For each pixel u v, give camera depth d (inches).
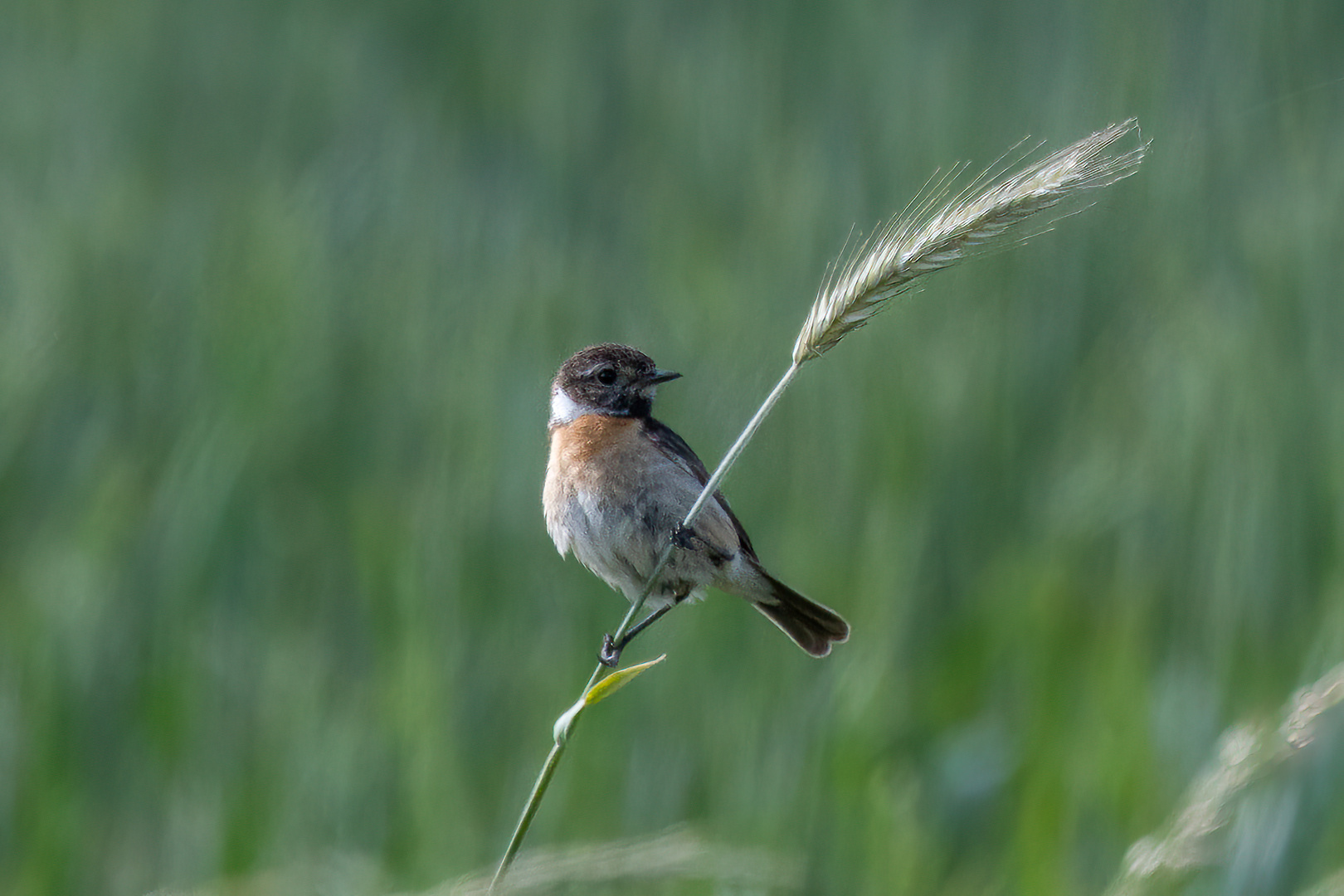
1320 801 271.0
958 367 476.7
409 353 500.4
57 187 579.5
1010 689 440.8
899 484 461.4
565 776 429.4
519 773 428.5
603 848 247.0
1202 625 444.8
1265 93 519.2
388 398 495.8
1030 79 581.6
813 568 461.7
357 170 568.1
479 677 436.8
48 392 483.5
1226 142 511.5
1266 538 438.9
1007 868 408.2
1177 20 541.3
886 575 450.9
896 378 474.0
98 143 627.2
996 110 578.6
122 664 432.8
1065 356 485.1
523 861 237.0
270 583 454.9
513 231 554.9
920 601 449.4
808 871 392.8
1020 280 488.7
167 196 583.8
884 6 622.8
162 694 428.8
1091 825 416.5
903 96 587.5
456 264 535.2
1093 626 448.8
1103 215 491.2
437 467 466.3
